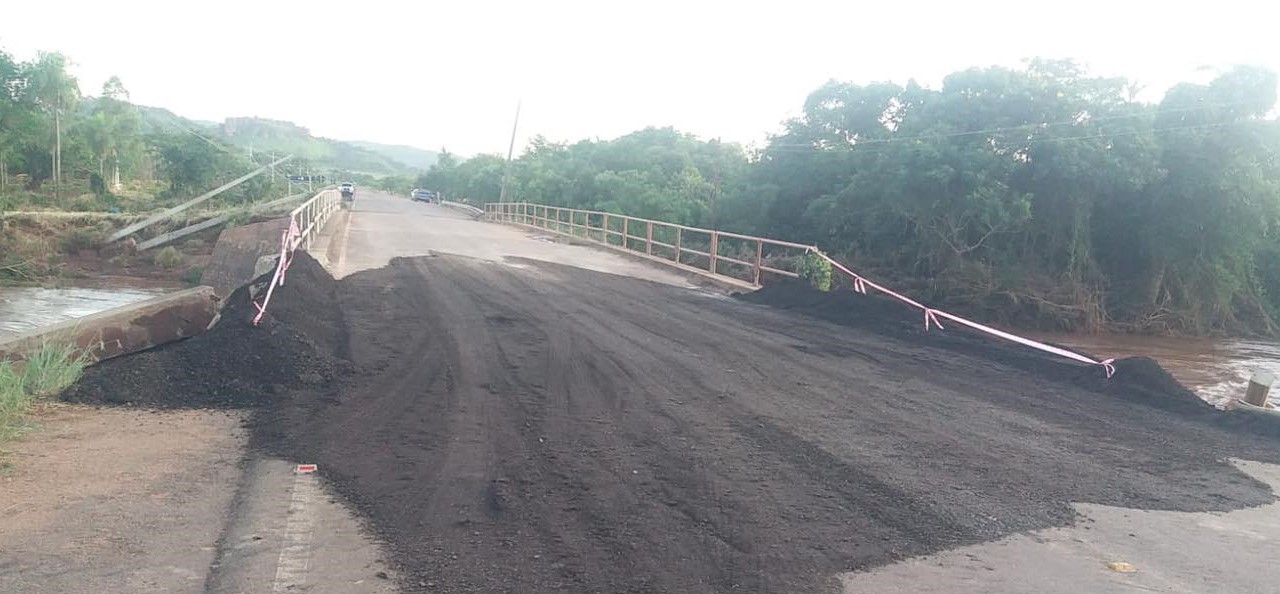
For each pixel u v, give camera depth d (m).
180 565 4.35
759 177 41.44
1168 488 6.30
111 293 27.70
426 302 13.47
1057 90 28.73
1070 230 29.00
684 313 14.39
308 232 19.50
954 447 7.05
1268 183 27.11
